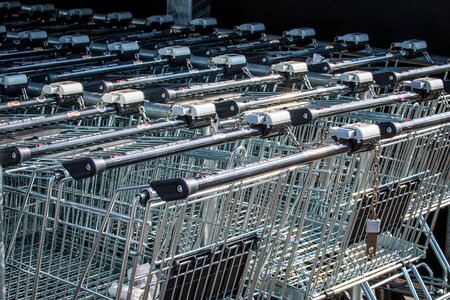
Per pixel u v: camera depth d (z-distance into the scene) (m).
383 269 5.55
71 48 7.24
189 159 5.38
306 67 5.86
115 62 7.09
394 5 8.12
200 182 3.84
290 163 4.25
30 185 4.32
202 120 4.64
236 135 4.39
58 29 8.40
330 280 5.19
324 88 5.52
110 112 4.75
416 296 5.68
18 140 4.62
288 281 5.15
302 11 8.58
